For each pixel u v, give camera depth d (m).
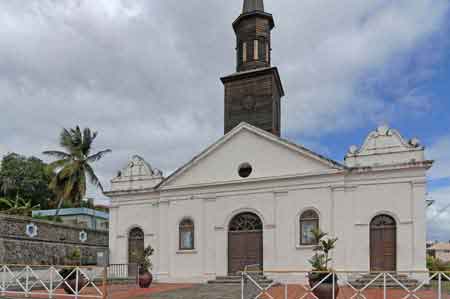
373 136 19.97
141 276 19.14
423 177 18.77
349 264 19.12
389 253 18.80
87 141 34.03
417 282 17.44
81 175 33.19
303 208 20.31
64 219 39.78
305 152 20.64
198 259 22.03
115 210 24.89
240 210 21.59
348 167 19.73
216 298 14.52
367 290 16.56
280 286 18.25
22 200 37.78
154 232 23.64
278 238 20.52
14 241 21.66
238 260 21.31
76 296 13.95
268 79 23.95
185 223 22.83
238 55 25.45
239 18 25.53
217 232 21.89
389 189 19.20
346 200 19.73
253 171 21.73
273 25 26.09
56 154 33.50
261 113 23.81
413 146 19.16
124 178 25.12
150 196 24.19
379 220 19.27
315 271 12.27
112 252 24.41
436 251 58.28
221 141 22.64
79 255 25.62
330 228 19.62
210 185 22.42
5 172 42.84
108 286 19.66
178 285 20.55
